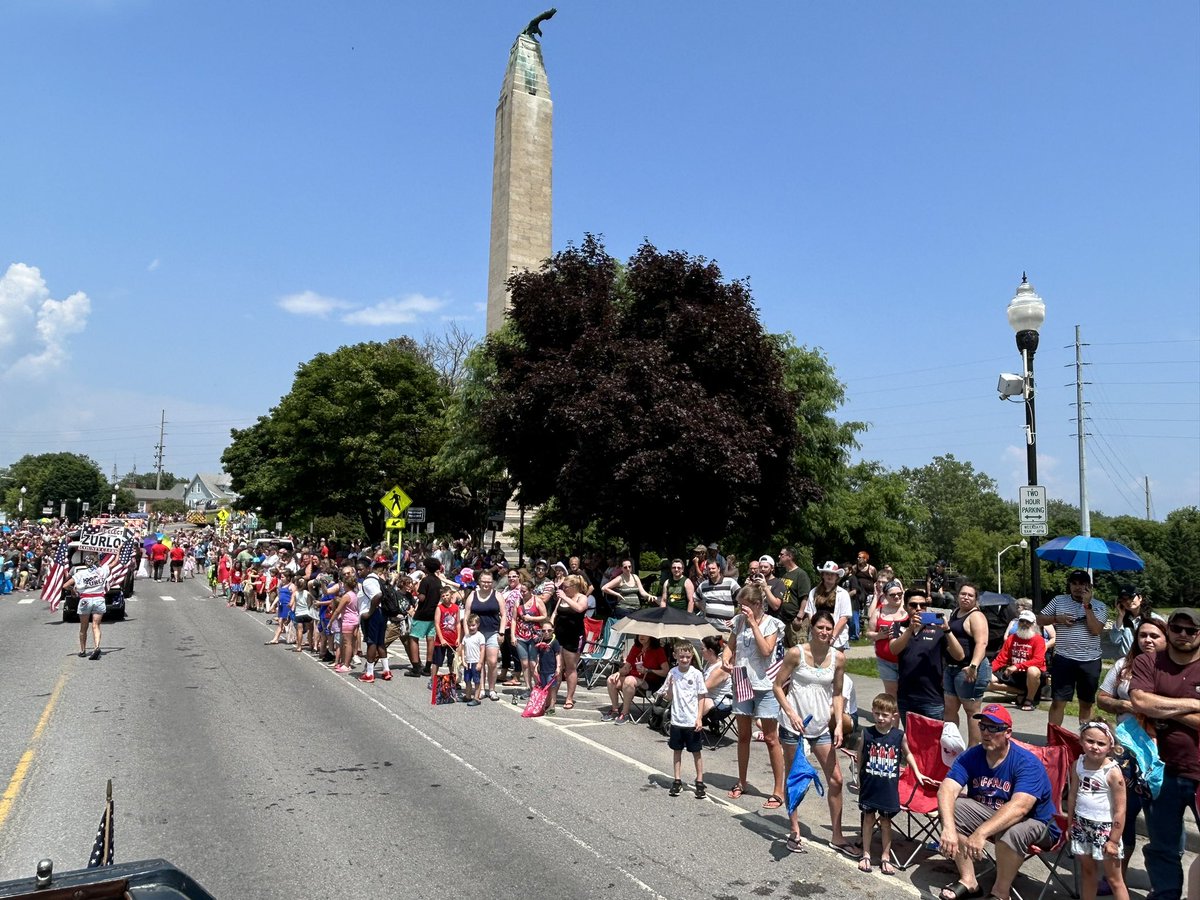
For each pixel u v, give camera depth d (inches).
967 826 223.5
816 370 1208.2
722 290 734.5
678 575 506.3
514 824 264.1
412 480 1643.7
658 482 610.9
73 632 729.6
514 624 493.7
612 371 660.1
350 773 317.7
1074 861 225.0
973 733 311.1
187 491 6688.0
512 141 1429.6
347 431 1652.3
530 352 754.8
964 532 3356.3
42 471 4832.7
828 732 259.1
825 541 1357.0
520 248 1416.1
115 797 282.7
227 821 261.9
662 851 245.3
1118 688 253.8
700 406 642.2
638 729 409.1
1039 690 468.4
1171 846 205.5
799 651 260.7
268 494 1851.6
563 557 1125.7
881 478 1563.7
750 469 627.5
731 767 346.9
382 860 232.2
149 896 121.2
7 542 1563.7
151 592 1234.6
